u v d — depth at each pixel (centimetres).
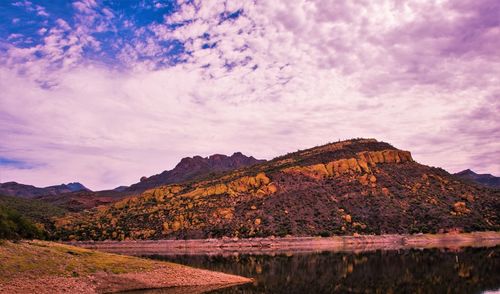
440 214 16588
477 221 16125
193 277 5072
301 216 16788
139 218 18238
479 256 8512
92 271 4609
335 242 14588
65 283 4162
